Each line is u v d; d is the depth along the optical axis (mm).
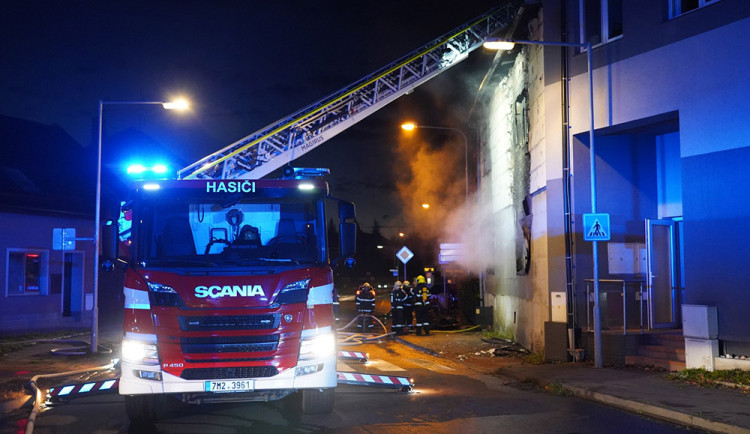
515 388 11016
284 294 7742
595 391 9758
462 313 26828
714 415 7906
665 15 12516
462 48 22062
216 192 8438
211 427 7914
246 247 8297
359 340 19469
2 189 22688
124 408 9328
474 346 18328
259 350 7602
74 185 28125
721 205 11328
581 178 14133
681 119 12031
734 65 11234
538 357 14664
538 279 15836
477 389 10875
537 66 15977
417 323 22047
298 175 9008
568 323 13891
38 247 22703
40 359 15070
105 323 26281
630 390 9836
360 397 9992
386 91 21953
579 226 14047
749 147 10992
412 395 10203
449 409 8984
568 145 14203
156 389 7477
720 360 11000
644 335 12922
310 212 8523
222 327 7566
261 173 20891
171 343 7512
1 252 21234
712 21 11594
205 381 7504
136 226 8195
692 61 11891
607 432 7559
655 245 14047
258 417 8484
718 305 11258
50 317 22969
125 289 7805
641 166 14383
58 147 30609
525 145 17406
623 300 13398
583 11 14141
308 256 8320
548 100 14695
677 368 11680
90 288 25031
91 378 12195
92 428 8016
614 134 14195
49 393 9312
